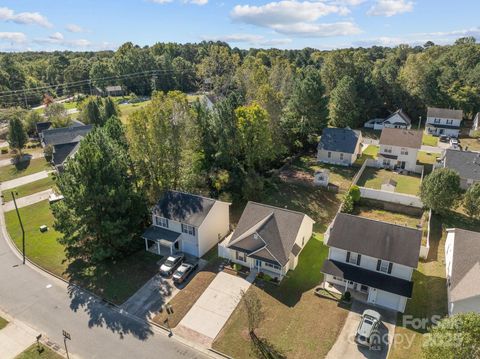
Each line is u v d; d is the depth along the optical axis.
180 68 140.12
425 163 62.62
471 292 25.80
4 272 35.38
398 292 27.91
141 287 32.53
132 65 136.62
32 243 40.69
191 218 36.59
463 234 31.23
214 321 28.34
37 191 56.12
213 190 48.53
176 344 26.31
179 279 32.59
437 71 95.94
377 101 87.56
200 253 36.81
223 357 25.11
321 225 43.75
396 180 55.84
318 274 33.62
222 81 109.69
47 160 69.94
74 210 34.56
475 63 114.50
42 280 34.12
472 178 48.94
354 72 91.25
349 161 62.03
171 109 42.81
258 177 49.69
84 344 26.44
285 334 26.67
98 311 29.84
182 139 44.28
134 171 42.91
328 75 93.69
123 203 35.44
